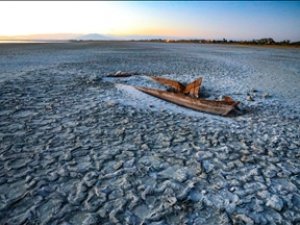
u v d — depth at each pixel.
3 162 5.12
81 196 4.26
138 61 22.61
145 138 6.58
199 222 3.84
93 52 32.56
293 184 4.92
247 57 29.66
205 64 21.64
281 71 19.23
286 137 7.21
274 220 3.97
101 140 6.32
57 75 14.02
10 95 9.49
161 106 9.59
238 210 4.13
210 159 5.69
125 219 3.83
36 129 6.72
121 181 4.72
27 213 3.84
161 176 4.95
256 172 5.27
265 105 10.58
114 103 9.36
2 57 22.69
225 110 9.00
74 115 7.92
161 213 3.98
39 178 4.66
